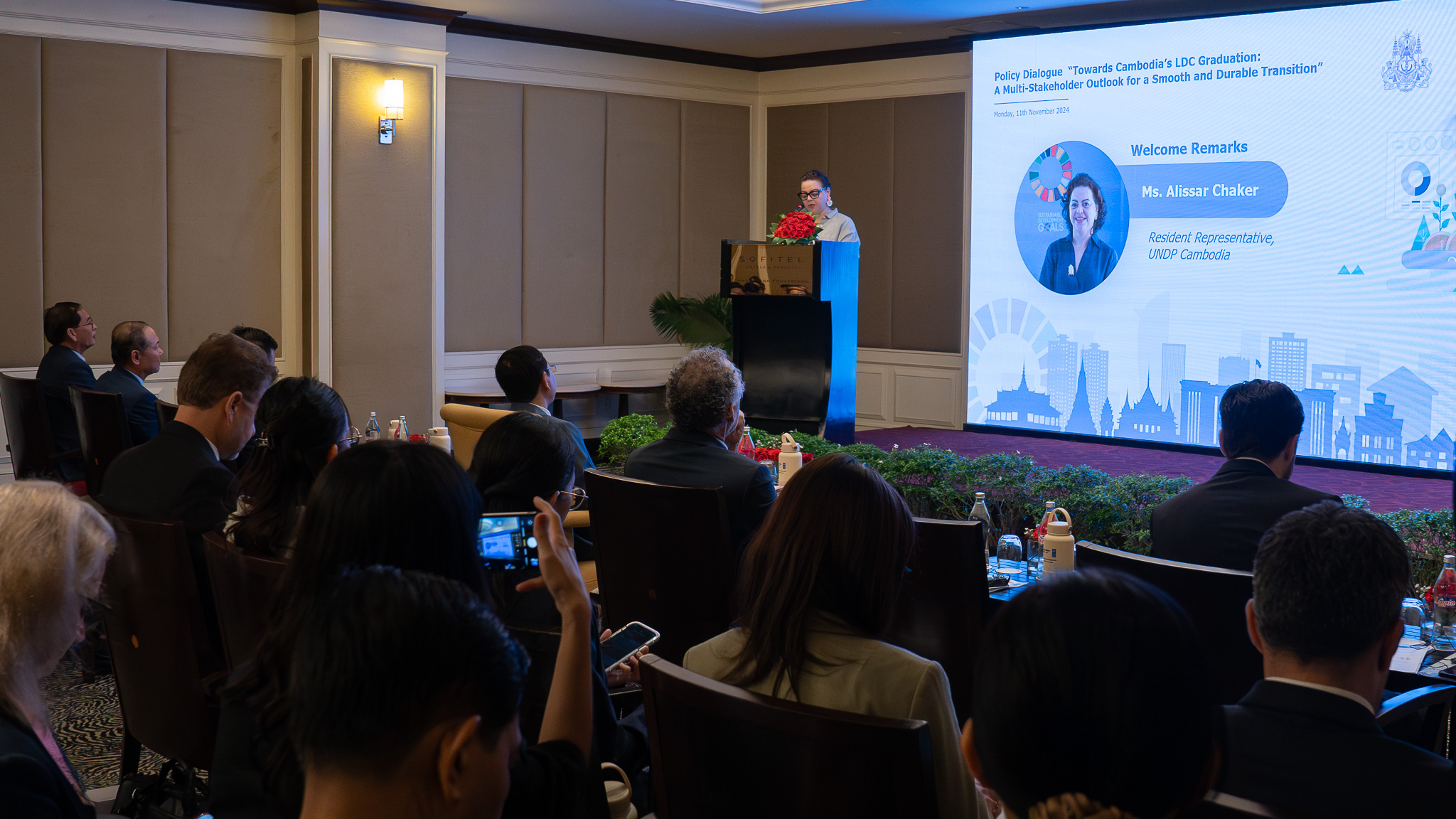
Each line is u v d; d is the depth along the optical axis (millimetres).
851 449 4789
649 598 2797
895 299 9148
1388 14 6633
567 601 1288
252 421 2625
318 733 849
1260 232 7191
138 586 2275
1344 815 1206
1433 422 6637
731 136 9617
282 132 7312
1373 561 1305
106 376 5289
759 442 4973
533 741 1812
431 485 1291
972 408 8633
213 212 7105
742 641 1670
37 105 6461
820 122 9406
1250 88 7164
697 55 9242
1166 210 7562
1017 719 807
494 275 8438
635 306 9242
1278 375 7191
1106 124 7781
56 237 6594
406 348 7641
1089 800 795
